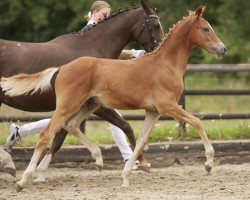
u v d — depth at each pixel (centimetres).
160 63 1245
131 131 1367
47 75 1235
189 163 1547
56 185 1297
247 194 1174
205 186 1261
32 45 1347
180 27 1264
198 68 1634
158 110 1242
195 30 1269
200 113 1650
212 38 1272
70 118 1279
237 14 2972
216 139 1628
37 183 1312
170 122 1795
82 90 1220
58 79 1229
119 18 1407
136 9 1420
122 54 1482
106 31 1397
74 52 1358
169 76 1240
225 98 2591
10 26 3228
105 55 1387
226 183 1289
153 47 1415
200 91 1645
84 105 1274
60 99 1221
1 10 3198
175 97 1245
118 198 1143
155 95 1235
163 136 1606
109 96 1237
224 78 2956
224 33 2966
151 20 1415
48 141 1215
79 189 1248
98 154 1276
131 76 1230
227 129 1669
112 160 1521
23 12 3169
